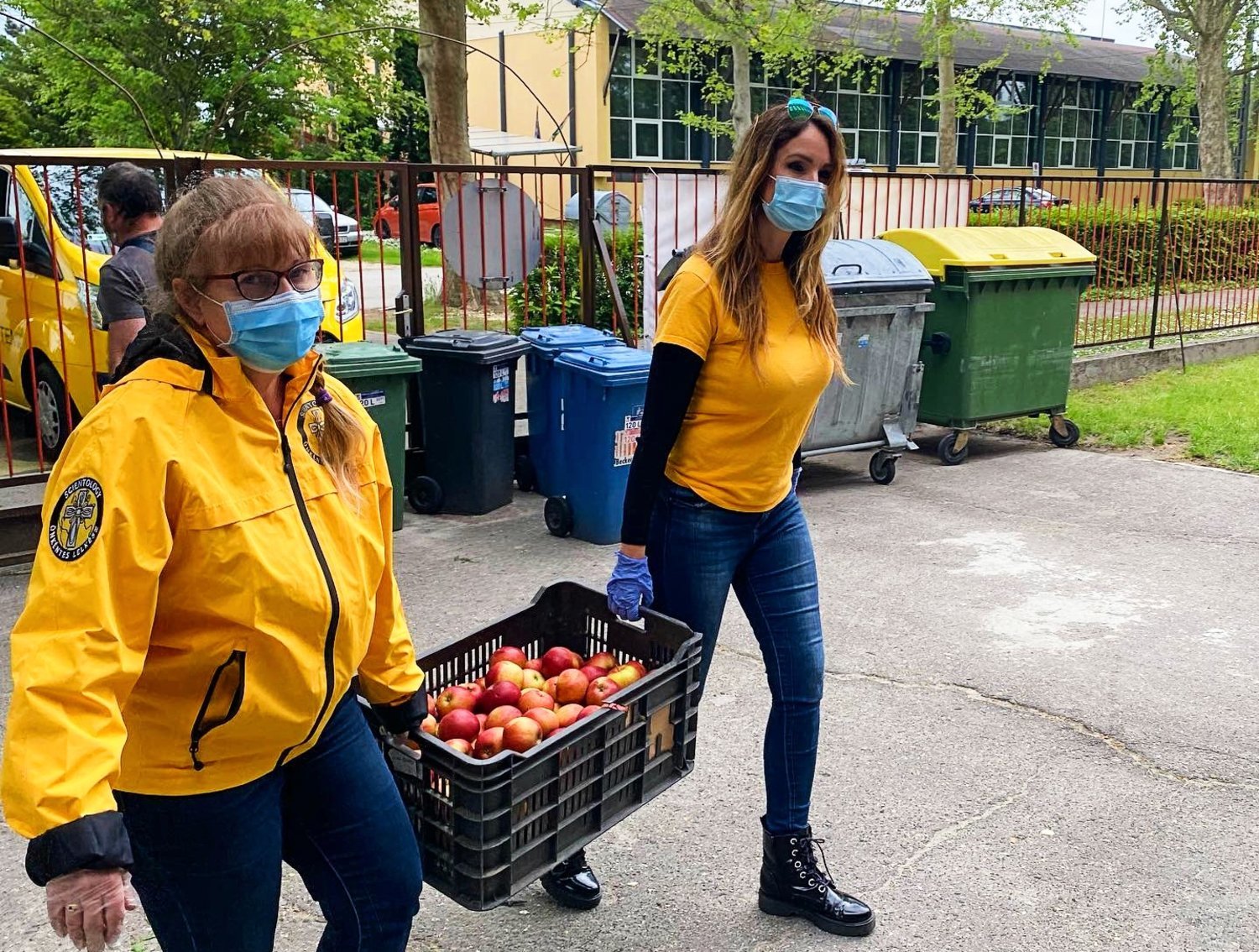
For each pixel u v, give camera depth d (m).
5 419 6.03
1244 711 4.29
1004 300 8.08
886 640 4.99
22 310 7.19
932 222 10.27
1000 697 4.41
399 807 2.10
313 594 1.82
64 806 1.53
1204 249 12.63
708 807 3.63
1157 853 3.37
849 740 4.07
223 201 1.76
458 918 3.04
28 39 20.48
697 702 2.84
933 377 8.19
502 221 7.44
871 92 35.06
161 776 1.83
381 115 25.09
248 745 1.84
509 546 6.34
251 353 1.78
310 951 2.91
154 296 1.81
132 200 4.83
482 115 33.66
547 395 6.62
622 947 2.93
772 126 2.64
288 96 21.05
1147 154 44.19
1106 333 11.65
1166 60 30.12
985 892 3.18
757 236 2.74
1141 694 4.43
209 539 1.72
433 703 2.66
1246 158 35.56
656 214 8.16
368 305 15.54
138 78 19.42
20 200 7.25
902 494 7.46
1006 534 6.54
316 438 1.93
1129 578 5.78
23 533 5.98
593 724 2.46
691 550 2.84
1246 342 12.87
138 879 1.92
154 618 1.71
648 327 8.33
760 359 2.70
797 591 2.92
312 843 2.05
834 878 3.25
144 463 1.67
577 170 7.76
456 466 6.86
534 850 2.40
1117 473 7.91
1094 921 3.05
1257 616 5.25
